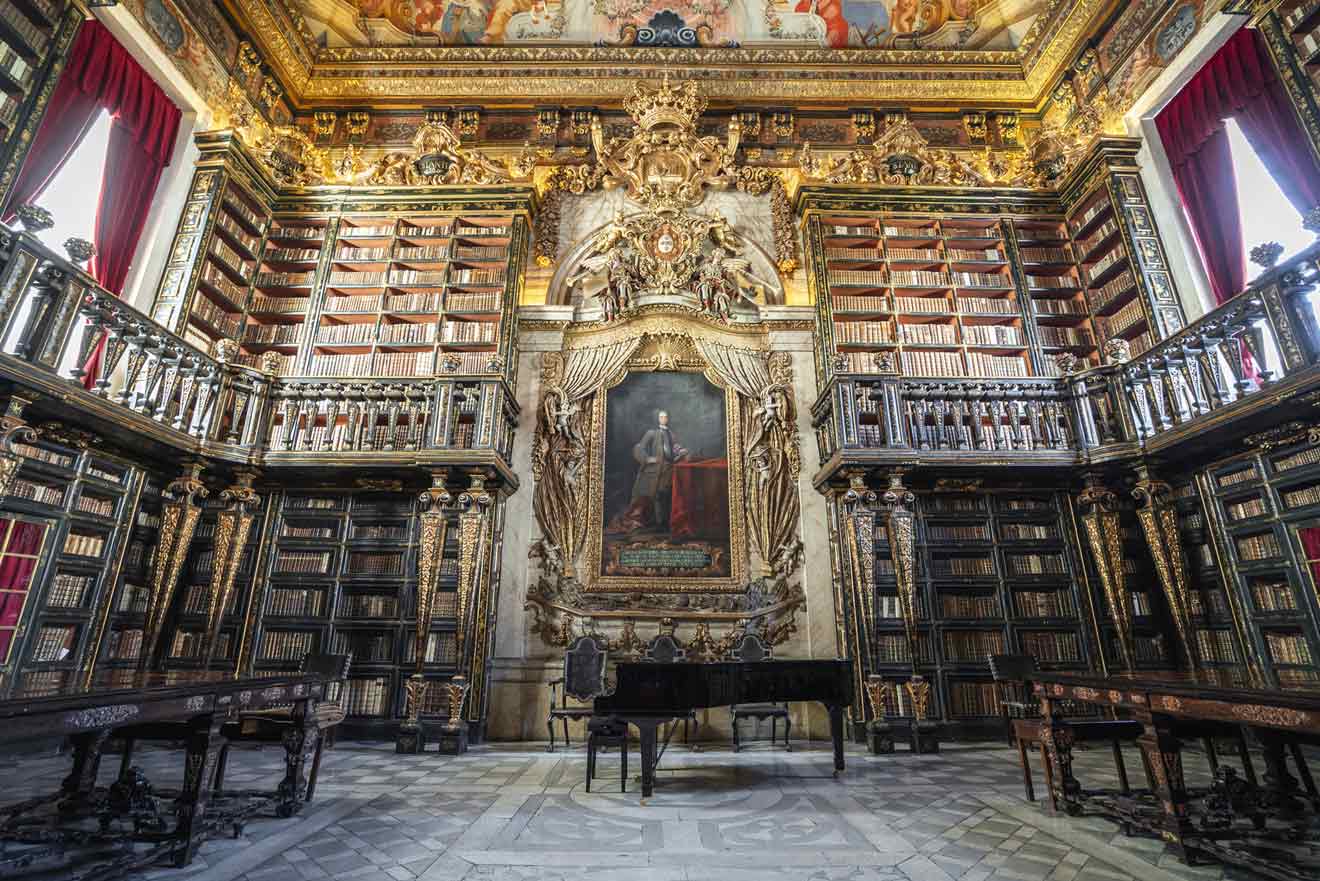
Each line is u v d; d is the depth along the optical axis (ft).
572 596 27.96
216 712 11.86
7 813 12.17
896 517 25.16
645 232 33.60
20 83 19.85
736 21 37.11
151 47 26.14
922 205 32.50
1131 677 13.57
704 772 19.45
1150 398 23.95
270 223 31.50
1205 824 12.16
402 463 25.02
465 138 36.01
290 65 34.94
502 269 31.76
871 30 36.91
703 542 28.99
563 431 30.04
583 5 36.91
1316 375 17.34
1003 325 31.55
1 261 16.66
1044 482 27.43
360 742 24.86
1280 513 21.22
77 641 21.43
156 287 26.43
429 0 35.99
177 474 25.45
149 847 12.07
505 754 22.82
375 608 26.73
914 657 24.09
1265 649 21.91
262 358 30.19
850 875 10.67
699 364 31.68
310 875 10.58
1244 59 25.62
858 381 26.81
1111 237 29.50
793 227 34.35
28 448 20.02
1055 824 13.51
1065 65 34.42
